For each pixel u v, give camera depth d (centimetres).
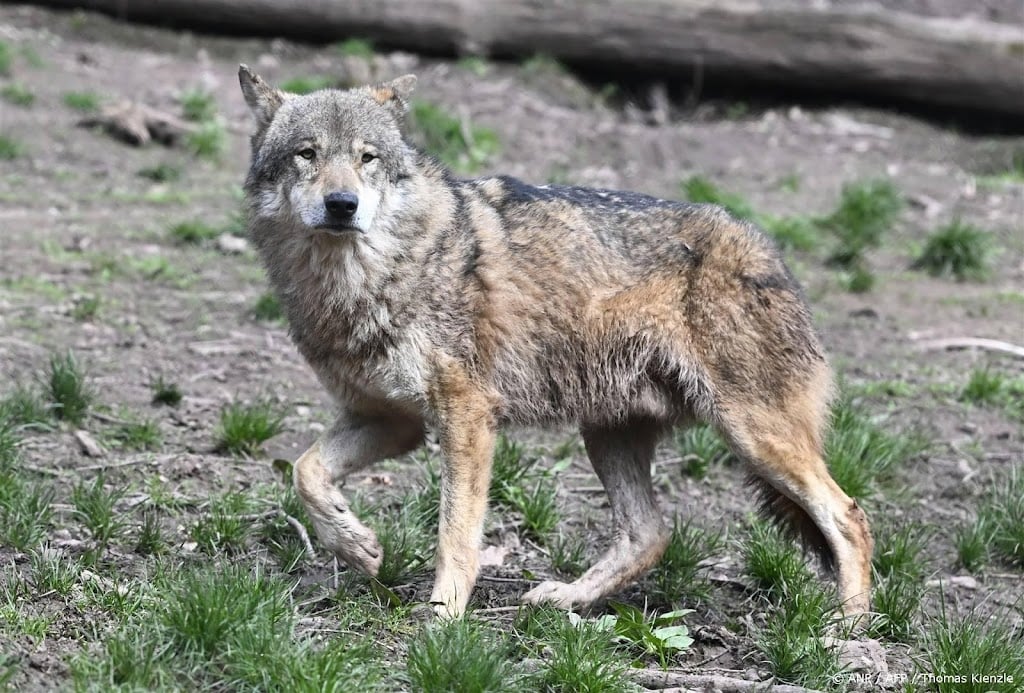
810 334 962
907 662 871
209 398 1306
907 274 1941
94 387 1295
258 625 743
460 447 884
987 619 919
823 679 812
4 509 946
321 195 859
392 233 888
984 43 2652
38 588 834
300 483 905
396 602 862
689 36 2756
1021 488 1166
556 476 1195
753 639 895
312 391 1364
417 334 886
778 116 2767
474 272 909
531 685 762
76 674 707
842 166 2502
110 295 1609
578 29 2792
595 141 2550
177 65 2700
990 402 1440
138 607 803
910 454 1282
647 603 972
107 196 2042
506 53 2848
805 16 2717
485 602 928
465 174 2262
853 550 927
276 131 918
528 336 926
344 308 884
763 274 945
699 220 960
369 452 934
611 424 970
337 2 2811
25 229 1827
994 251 1988
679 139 2575
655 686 788
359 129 896
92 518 959
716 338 933
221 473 1122
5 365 1323
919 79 2688
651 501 988
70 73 2553
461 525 876
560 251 932
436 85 2698
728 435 939
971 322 1727
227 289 1684
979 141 2686
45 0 2825
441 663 740
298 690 696
